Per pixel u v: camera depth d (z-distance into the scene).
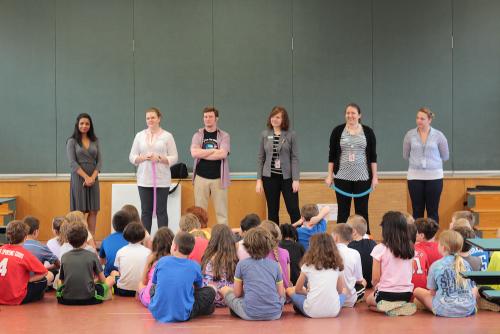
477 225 9.24
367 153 7.61
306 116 10.38
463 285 5.20
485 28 10.32
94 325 4.93
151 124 8.05
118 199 9.41
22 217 9.42
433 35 10.34
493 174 10.16
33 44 10.12
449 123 10.38
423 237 5.89
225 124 10.38
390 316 5.21
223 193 8.20
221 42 10.34
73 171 8.23
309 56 10.35
